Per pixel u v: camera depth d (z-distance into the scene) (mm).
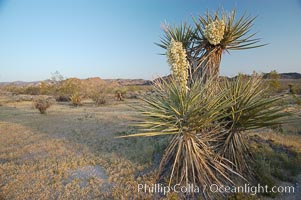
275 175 4246
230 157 4176
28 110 17016
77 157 5711
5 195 3844
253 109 3803
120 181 4266
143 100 4051
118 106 20656
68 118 12430
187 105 3531
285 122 3580
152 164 4941
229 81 4551
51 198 3775
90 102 26234
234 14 4234
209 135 4027
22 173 4750
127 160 5297
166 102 3938
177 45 3568
